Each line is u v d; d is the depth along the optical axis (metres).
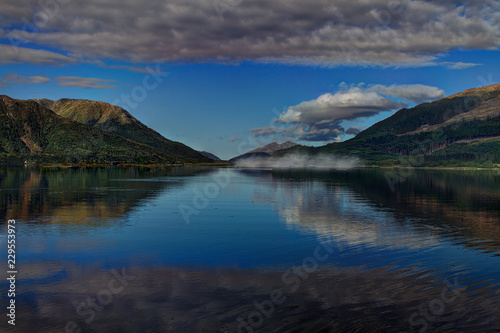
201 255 26.41
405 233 34.09
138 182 109.12
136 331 15.12
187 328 15.34
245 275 21.86
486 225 38.28
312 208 51.66
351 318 16.16
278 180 126.62
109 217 43.38
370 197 67.44
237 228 36.62
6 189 80.62
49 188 84.06
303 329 15.22
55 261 24.92
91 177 135.62
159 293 19.02
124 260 25.14
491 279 21.06
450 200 62.59
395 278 21.22
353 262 24.45
